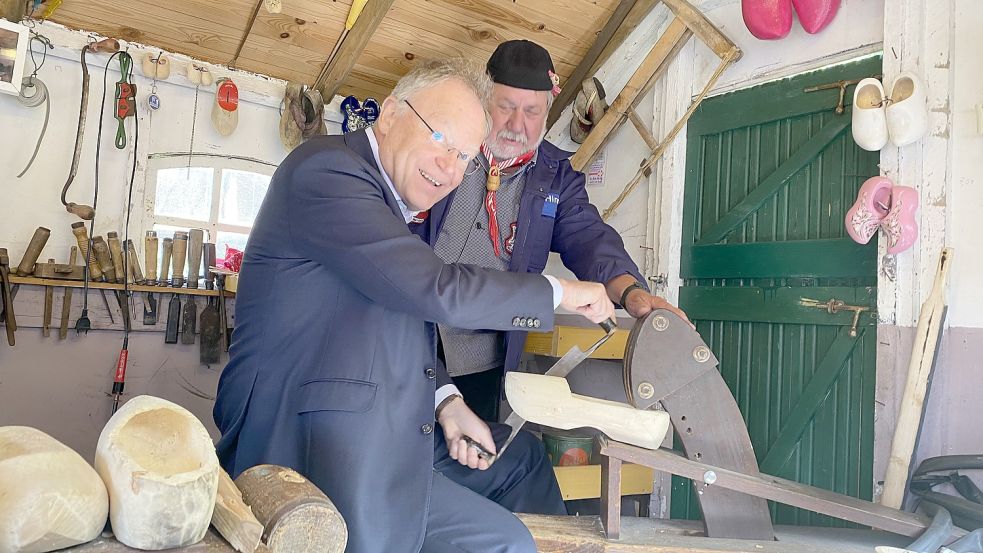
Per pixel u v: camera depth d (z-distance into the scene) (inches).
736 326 112.6
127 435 36.8
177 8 118.4
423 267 55.7
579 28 133.6
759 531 69.1
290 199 59.6
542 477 87.0
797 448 101.5
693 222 120.1
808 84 104.3
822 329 100.1
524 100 90.3
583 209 99.1
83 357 120.1
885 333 90.9
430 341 62.9
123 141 122.6
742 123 113.0
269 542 39.4
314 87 139.9
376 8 118.9
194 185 132.6
